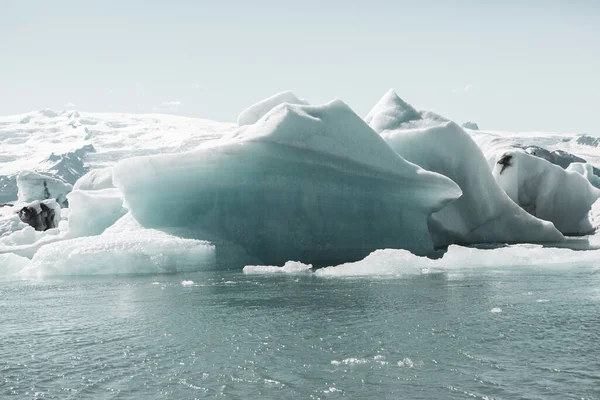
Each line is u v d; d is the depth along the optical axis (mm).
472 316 6691
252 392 4230
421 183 15609
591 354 5027
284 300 8039
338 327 6227
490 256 12430
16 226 21609
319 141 14258
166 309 7531
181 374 4668
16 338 6031
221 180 13734
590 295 8047
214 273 11539
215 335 5961
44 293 9406
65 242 12758
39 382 4531
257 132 13906
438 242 18703
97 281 10703
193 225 13664
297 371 4691
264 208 13797
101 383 4480
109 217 16625
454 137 19000
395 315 6816
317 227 14234
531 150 38531
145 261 11922
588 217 25453
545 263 12305
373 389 4238
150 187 13969
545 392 4105
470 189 19141
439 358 4984
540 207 25672
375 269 11273
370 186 15133
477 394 4090
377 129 19688
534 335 5730
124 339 5867
